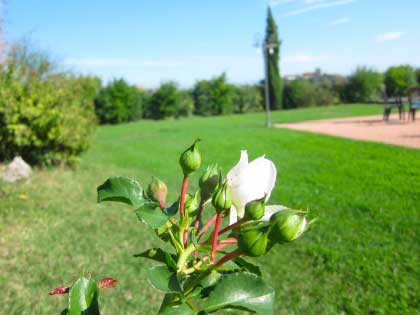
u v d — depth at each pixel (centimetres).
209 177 95
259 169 89
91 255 495
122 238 551
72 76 1299
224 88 3747
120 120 3114
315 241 521
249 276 84
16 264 468
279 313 374
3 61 1062
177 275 85
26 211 648
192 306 82
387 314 369
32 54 1415
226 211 90
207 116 3716
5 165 970
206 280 92
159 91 3428
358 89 4141
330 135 1639
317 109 3719
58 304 394
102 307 388
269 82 4150
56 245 521
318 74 5150
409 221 569
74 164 1062
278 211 81
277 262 473
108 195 98
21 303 391
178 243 91
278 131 1883
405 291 399
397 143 1332
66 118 991
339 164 1008
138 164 1123
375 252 482
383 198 686
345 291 409
